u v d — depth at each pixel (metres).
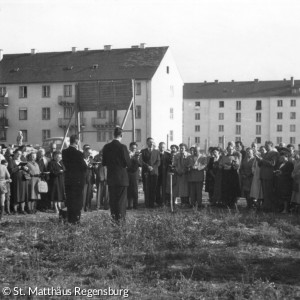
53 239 12.28
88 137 77.75
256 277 9.62
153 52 81.06
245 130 126.50
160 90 79.38
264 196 19.25
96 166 20.25
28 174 18.69
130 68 78.50
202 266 10.17
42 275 9.59
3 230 13.94
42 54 85.06
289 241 12.83
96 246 11.49
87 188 19.66
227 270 10.12
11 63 84.50
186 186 20.83
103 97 25.03
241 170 20.22
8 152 19.30
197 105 129.00
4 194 17.83
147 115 76.31
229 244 12.45
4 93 82.69
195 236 12.90
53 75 80.75
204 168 20.48
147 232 13.11
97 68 80.00
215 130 127.94
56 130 80.12
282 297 8.45
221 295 8.56
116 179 14.51
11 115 82.06
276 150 19.56
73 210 14.62
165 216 15.60
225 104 127.62
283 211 19.08
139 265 10.26
